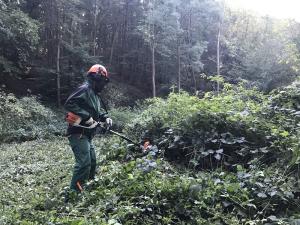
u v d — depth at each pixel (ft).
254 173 14.58
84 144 15.80
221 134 17.81
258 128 17.47
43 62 75.92
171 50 89.86
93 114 16.14
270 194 13.01
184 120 19.10
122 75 95.76
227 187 13.56
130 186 14.21
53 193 16.46
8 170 22.77
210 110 18.79
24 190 17.69
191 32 96.17
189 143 18.61
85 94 15.79
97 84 16.31
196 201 12.92
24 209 14.25
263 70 82.53
